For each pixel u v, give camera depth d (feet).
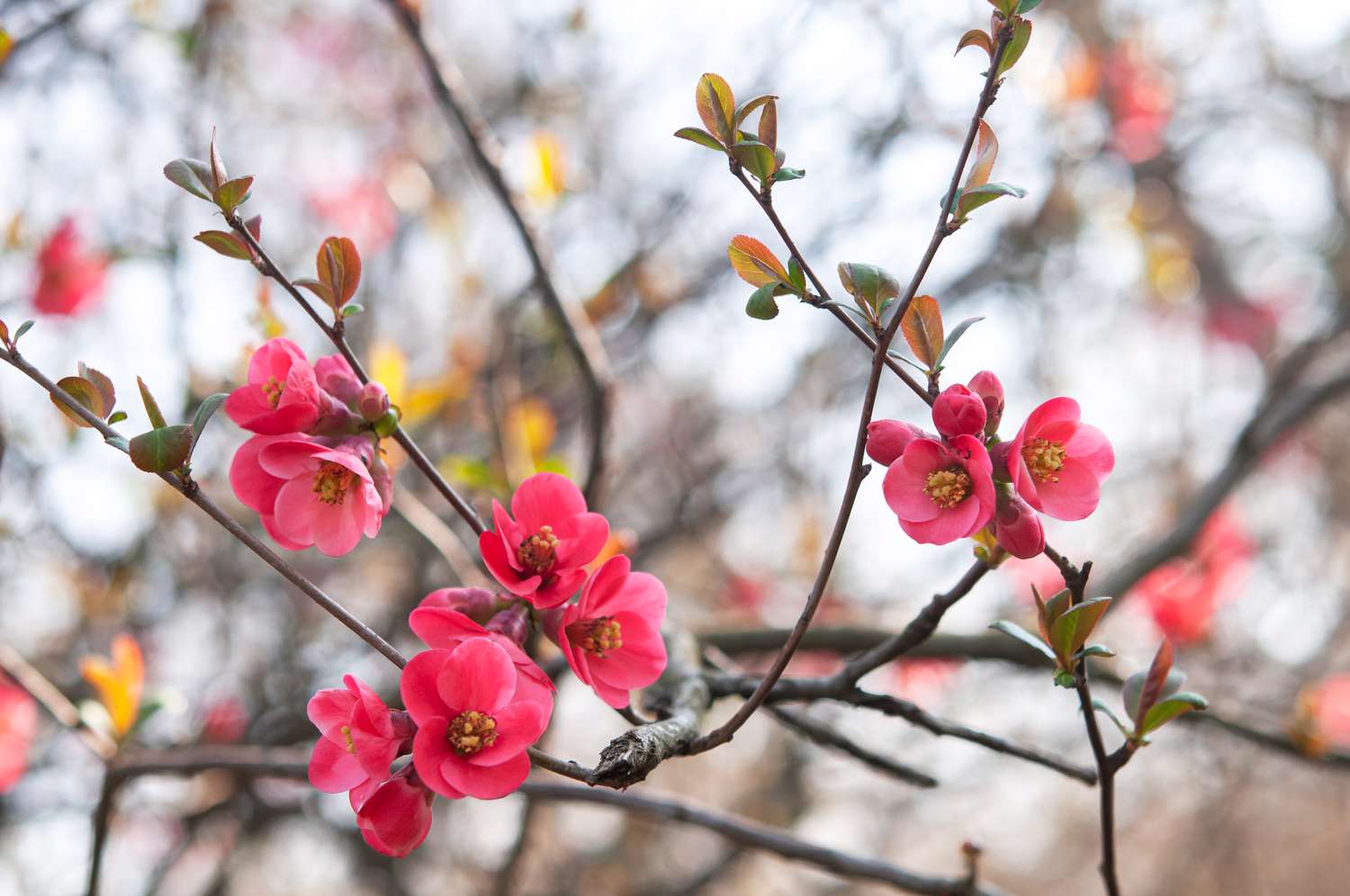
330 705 4.13
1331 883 26.66
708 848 19.34
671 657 6.61
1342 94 18.74
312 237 16.89
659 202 15.02
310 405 4.41
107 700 7.84
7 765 10.27
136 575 14.29
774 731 19.95
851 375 17.15
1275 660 16.72
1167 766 20.84
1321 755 9.26
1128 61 16.53
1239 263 20.51
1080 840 24.94
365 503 4.34
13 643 14.42
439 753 3.81
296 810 14.08
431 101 17.17
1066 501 4.43
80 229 12.22
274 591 15.75
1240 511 17.58
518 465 9.36
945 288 16.48
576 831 19.63
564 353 12.12
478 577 8.74
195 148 13.10
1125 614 13.44
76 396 4.47
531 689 4.05
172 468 4.18
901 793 19.47
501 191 8.82
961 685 16.48
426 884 16.70
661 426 18.39
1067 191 15.92
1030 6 4.23
